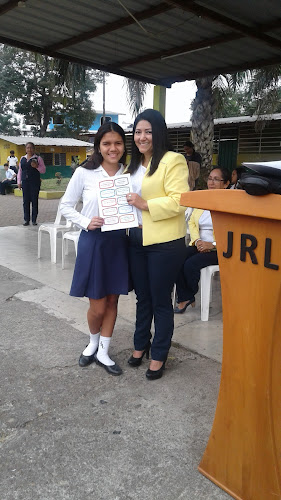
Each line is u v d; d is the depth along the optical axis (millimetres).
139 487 1869
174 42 6129
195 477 1926
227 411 1780
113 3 4844
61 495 1826
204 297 3691
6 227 8250
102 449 2104
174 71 7621
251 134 13266
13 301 4176
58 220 5762
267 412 1628
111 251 2650
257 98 9523
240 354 1687
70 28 5660
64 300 4215
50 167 23000
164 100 8539
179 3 4418
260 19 4988
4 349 3160
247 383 1677
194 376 2799
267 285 1547
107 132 2541
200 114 9391
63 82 8266
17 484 1885
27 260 5746
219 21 4891
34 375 2797
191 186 7230
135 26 5508
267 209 1433
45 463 2010
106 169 2668
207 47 6066
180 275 3779
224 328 1738
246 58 6766
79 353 3113
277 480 1644
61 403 2488
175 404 2482
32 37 6031
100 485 1880
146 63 7098
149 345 2932
